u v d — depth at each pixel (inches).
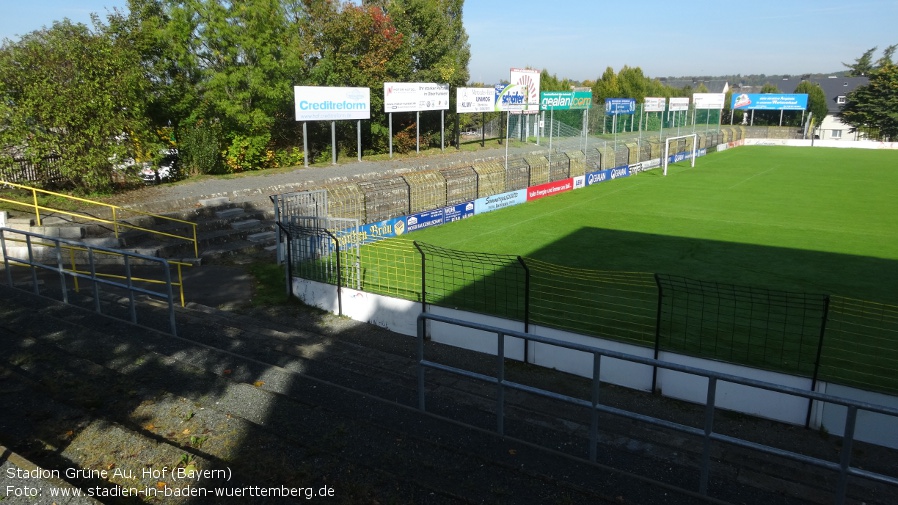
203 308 490.3
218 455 215.2
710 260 697.6
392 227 814.5
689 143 1962.4
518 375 380.8
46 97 706.2
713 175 1528.1
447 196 970.7
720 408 342.3
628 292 551.5
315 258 538.3
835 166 1707.7
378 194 836.0
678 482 215.6
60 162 740.7
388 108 1346.0
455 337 433.4
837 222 930.7
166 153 1021.2
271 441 224.7
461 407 272.8
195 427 234.5
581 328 461.1
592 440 219.6
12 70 701.3
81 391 263.4
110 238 637.3
